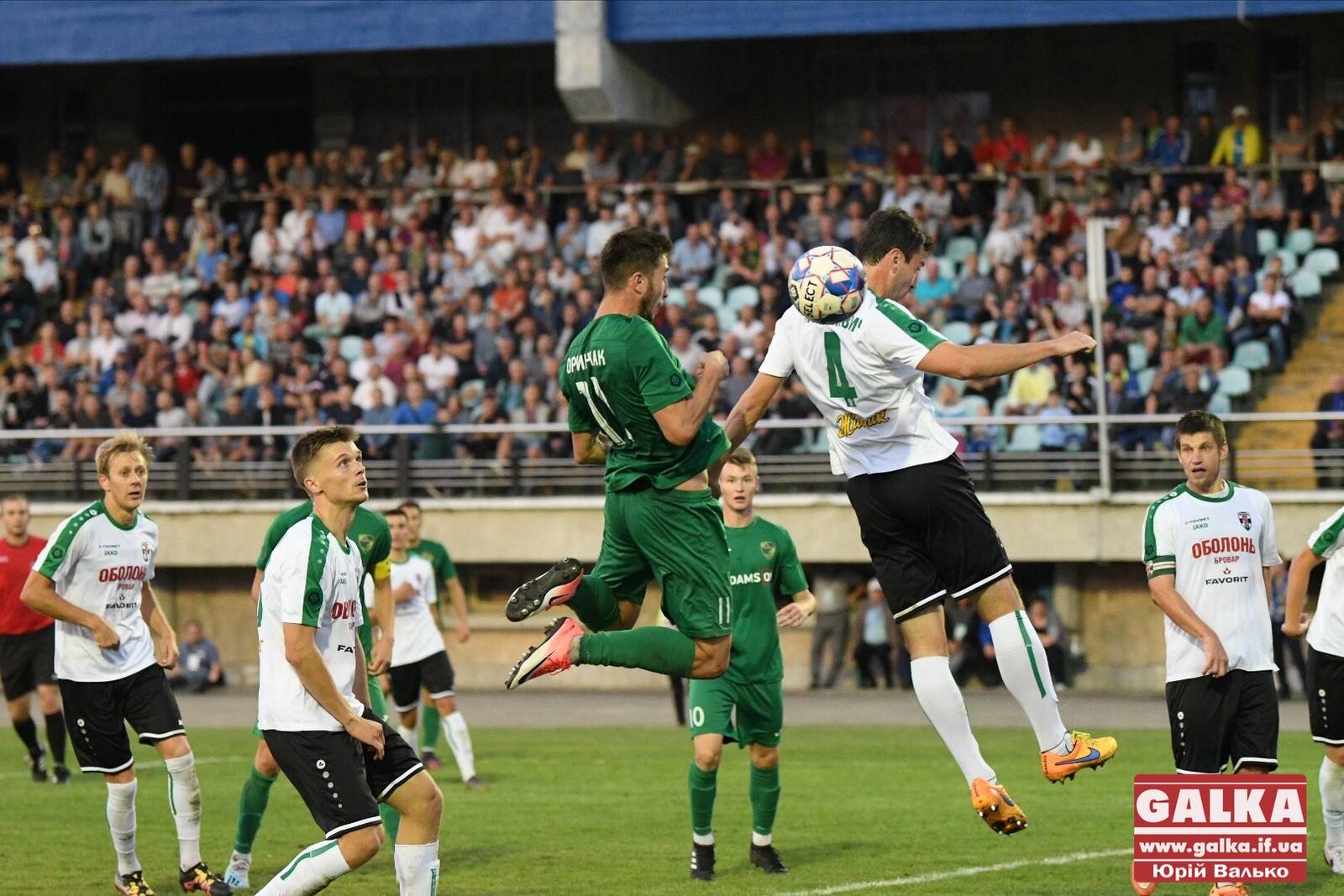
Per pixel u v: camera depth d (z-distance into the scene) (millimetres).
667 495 22531
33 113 90375
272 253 78125
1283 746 45156
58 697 42500
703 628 22578
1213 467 25719
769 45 83750
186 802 27984
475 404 69438
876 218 23172
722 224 73688
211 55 78375
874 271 23094
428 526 67125
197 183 83375
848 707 59281
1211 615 25719
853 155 77688
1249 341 65625
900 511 22719
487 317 71250
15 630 42125
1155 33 78875
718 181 78062
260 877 29547
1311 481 62781
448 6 76375
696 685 29062
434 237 76438
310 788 22734
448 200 80312
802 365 23031
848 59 83188
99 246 80750
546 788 40094
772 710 29109
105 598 27953
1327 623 27891
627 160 78812
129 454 28234
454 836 33219
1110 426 63188
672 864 30109
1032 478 63156
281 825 35250
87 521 27828
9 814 36906
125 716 27984
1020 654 22500
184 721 57438
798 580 29844
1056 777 22562
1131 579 63906
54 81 90375
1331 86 77500
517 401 68688
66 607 27250
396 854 23312
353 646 23359
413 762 23297
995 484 64375
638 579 23484
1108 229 68562
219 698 65688
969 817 35031
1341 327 68000
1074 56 80188
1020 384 64625
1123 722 52750
